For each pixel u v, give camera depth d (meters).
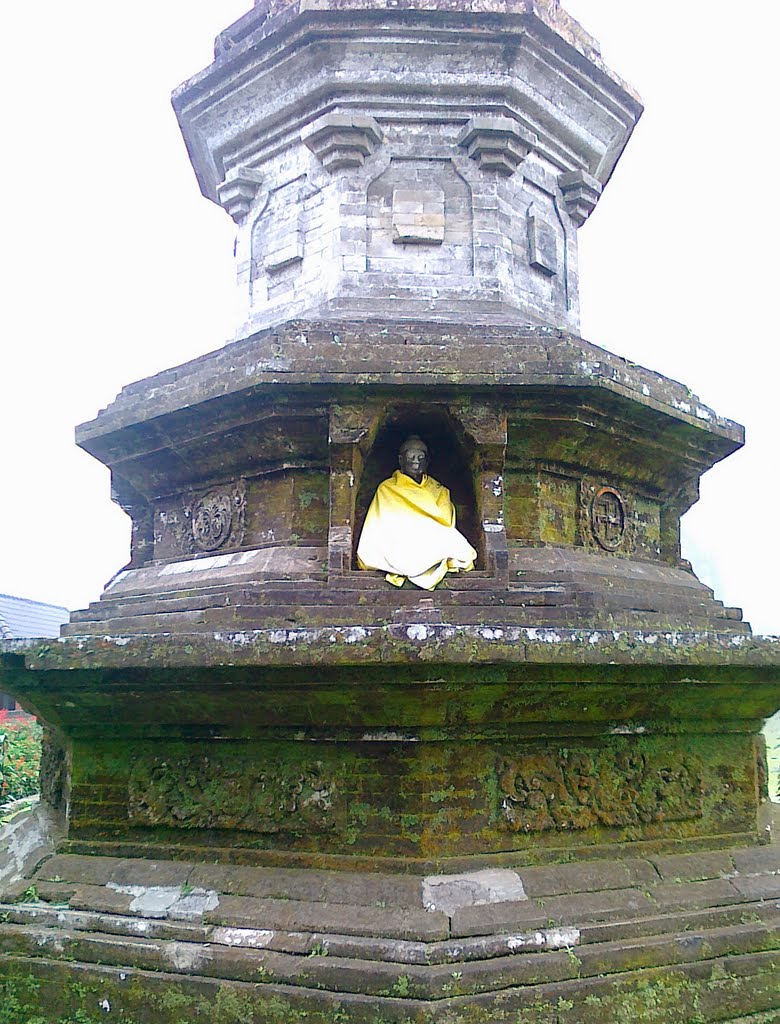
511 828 6.98
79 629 8.53
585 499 8.99
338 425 7.91
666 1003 6.34
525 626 7.12
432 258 9.98
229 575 8.13
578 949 6.29
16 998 6.76
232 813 7.23
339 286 9.79
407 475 8.38
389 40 9.97
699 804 7.95
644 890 6.99
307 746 7.11
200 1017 6.17
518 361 7.99
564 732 7.30
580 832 7.30
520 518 8.45
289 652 6.55
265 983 6.09
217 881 6.90
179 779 7.50
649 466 9.55
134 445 9.38
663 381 9.45
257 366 7.84
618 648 6.89
